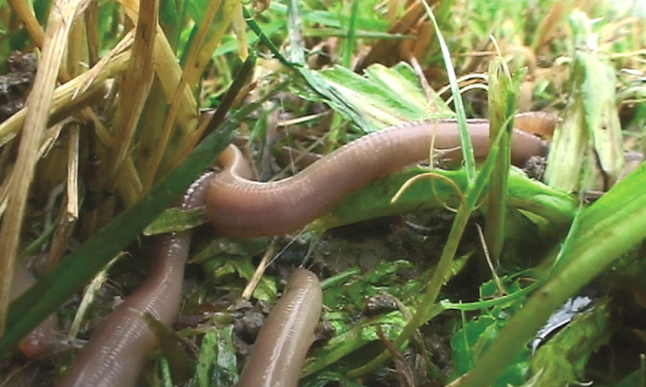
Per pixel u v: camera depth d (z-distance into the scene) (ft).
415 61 0.70
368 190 0.55
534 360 0.48
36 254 0.50
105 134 0.50
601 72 0.59
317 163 0.54
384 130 0.55
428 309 0.47
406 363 0.47
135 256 0.53
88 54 0.52
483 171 0.46
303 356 0.48
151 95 0.50
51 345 0.47
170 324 0.50
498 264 0.53
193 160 0.43
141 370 0.47
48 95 0.43
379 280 0.54
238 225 0.53
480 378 0.45
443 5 0.71
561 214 0.53
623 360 0.50
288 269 0.54
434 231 0.56
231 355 0.49
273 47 0.55
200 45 0.48
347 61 0.67
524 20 0.80
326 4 0.77
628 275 0.50
